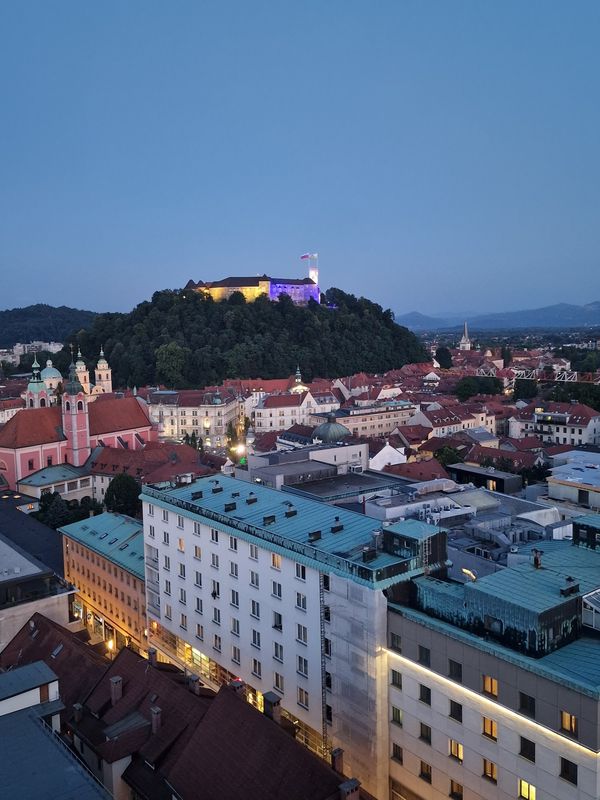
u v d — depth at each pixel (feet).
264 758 172.65
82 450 599.57
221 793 171.53
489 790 168.04
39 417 595.47
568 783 149.07
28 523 466.29
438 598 183.42
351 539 222.48
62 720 224.53
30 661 261.03
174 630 294.87
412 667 186.29
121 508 490.08
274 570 233.96
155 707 204.23
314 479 349.61
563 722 149.07
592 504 351.67
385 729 196.65
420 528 204.03
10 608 288.30
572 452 490.49
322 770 163.63
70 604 316.40
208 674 275.80
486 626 168.55
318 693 219.20
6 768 152.97
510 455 607.37
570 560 199.11
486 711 166.71
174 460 556.10
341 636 204.33
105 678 229.25
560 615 159.33
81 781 148.25
